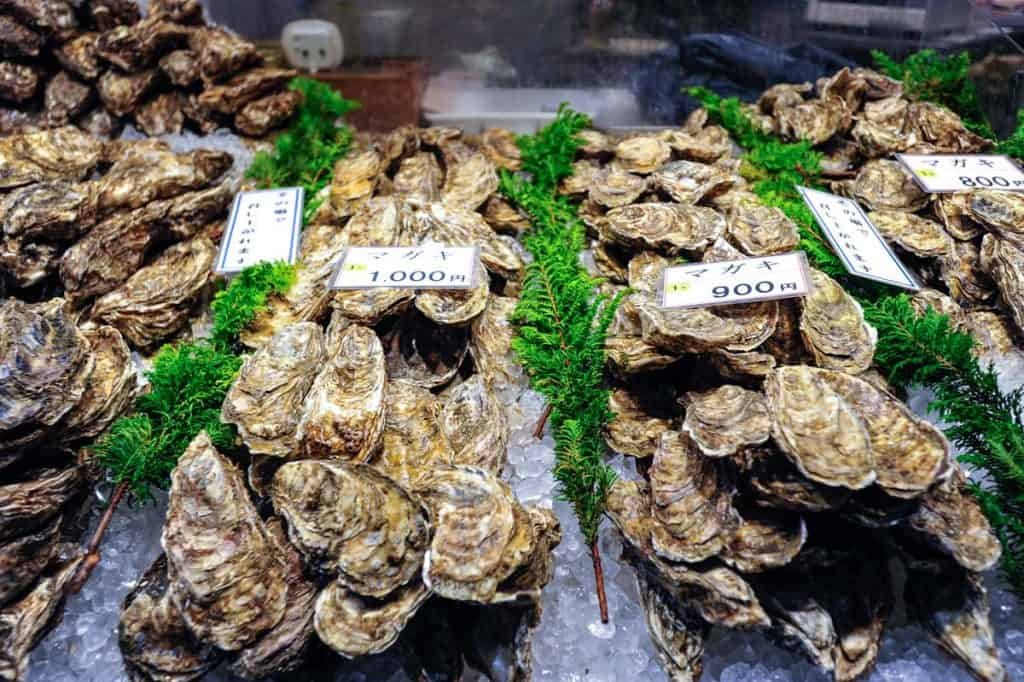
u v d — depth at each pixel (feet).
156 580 1.39
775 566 1.28
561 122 2.46
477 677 1.38
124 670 1.38
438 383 1.70
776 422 1.32
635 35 3.19
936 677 1.39
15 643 1.34
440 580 1.24
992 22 2.49
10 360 1.47
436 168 2.41
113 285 1.99
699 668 1.35
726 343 1.47
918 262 1.99
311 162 2.43
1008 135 2.43
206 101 2.58
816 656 1.29
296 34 3.08
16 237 1.96
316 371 1.57
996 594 1.44
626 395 1.65
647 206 1.97
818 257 1.85
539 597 1.33
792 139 2.44
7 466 1.45
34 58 2.64
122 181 2.11
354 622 1.23
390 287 1.73
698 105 3.04
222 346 1.76
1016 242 1.83
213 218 2.24
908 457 1.29
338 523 1.28
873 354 1.55
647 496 1.43
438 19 3.25
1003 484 1.43
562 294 1.77
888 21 2.87
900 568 1.53
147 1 3.08
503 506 1.32
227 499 1.35
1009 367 1.71
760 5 3.06
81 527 1.56
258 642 1.26
